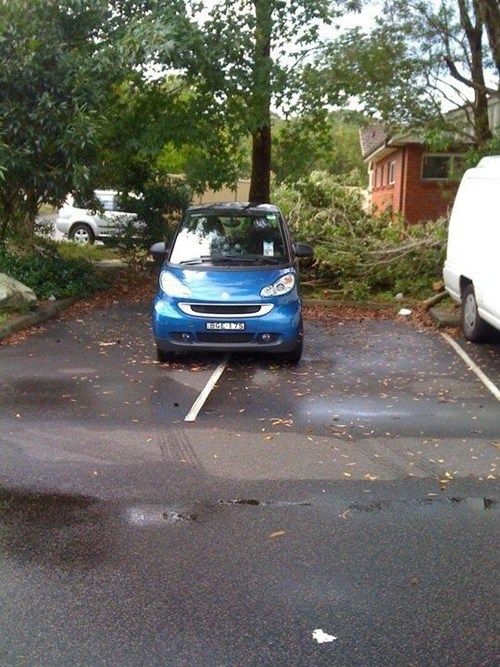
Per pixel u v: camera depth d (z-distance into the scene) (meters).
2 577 4.25
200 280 9.29
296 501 5.37
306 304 13.87
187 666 3.46
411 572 4.36
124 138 15.67
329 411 7.59
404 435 6.86
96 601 4.00
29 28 13.02
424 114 14.42
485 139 14.43
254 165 17.39
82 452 6.32
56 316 12.70
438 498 5.45
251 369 9.30
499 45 13.76
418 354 10.23
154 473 5.88
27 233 15.48
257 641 3.66
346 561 4.48
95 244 23.17
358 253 14.53
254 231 10.13
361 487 5.65
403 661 3.52
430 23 13.98
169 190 17.31
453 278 11.74
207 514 5.13
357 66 14.27
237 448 6.47
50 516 5.07
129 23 13.67
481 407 7.77
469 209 11.34
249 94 14.80
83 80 13.05
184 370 9.20
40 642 3.64
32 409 7.51
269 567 4.40
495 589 4.17
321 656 3.55
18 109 12.92
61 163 13.90
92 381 8.60
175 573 4.31
